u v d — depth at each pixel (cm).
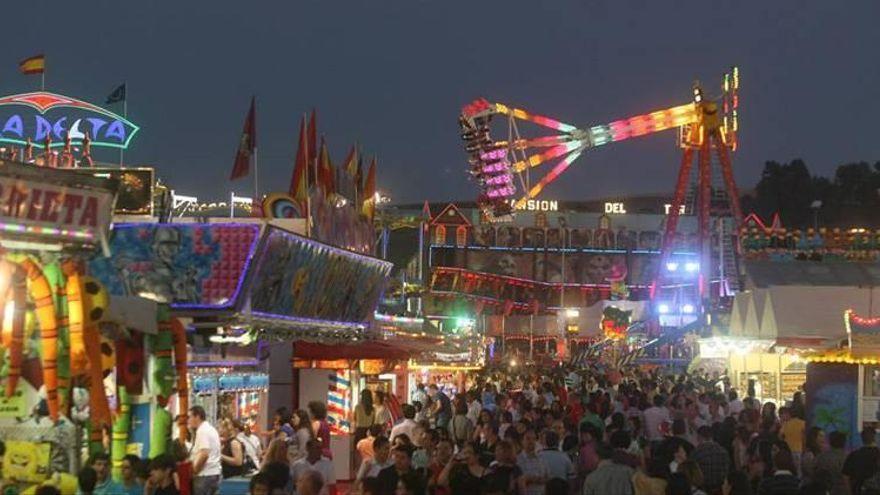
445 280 12056
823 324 3312
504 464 1225
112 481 1132
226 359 1955
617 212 14200
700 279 8675
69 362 1107
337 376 2381
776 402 3212
